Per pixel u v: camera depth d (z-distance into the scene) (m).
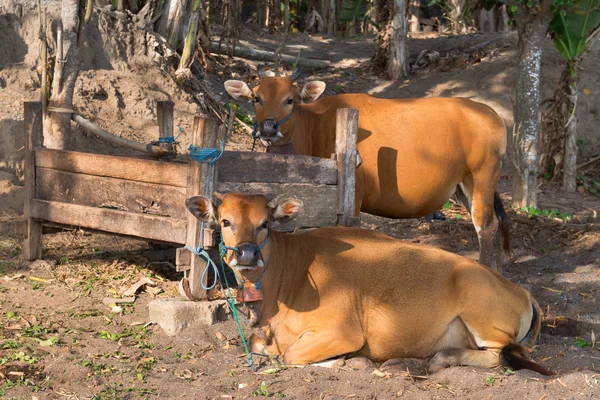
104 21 12.65
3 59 11.76
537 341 6.21
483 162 8.05
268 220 5.41
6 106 10.91
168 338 6.14
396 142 7.81
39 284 7.31
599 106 15.83
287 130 7.77
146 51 12.99
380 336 5.65
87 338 6.06
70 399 4.97
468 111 8.01
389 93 16.50
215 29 19.70
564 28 12.73
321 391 5.08
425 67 17.72
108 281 7.48
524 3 12.08
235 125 13.49
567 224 10.83
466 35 19.47
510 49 17.73
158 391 5.12
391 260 5.74
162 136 8.34
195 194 6.32
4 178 9.98
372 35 23.36
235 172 6.46
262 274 5.53
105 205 7.25
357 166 7.13
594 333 6.55
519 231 10.62
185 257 6.45
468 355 5.50
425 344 5.66
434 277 5.66
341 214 7.08
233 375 5.39
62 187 7.61
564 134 13.83
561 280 8.36
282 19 21.92
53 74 9.20
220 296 6.69
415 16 24.09
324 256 5.71
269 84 7.75
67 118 8.82
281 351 5.71
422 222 10.76
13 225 9.09
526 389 5.04
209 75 15.30
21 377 5.25
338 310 5.55
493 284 5.59
